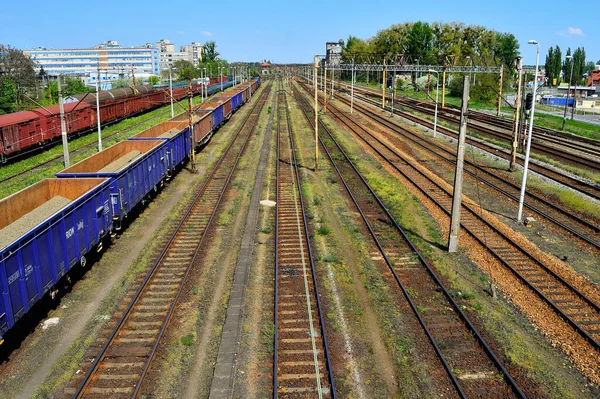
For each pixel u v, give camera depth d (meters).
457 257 18.42
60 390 10.77
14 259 11.65
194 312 14.06
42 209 16.22
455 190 18.31
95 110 47.94
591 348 12.51
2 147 33.00
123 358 11.90
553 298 15.09
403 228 21.34
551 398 10.64
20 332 12.99
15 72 72.31
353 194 27.30
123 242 19.58
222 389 10.75
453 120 59.66
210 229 21.20
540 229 21.75
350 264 17.75
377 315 14.05
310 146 43.06
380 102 83.12
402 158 36.84
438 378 11.30
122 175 19.83
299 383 11.09
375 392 10.88
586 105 92.31
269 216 23.23
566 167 33.72
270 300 14.87
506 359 11.98
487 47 114.50
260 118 63.69
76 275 16.41
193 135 34.31
